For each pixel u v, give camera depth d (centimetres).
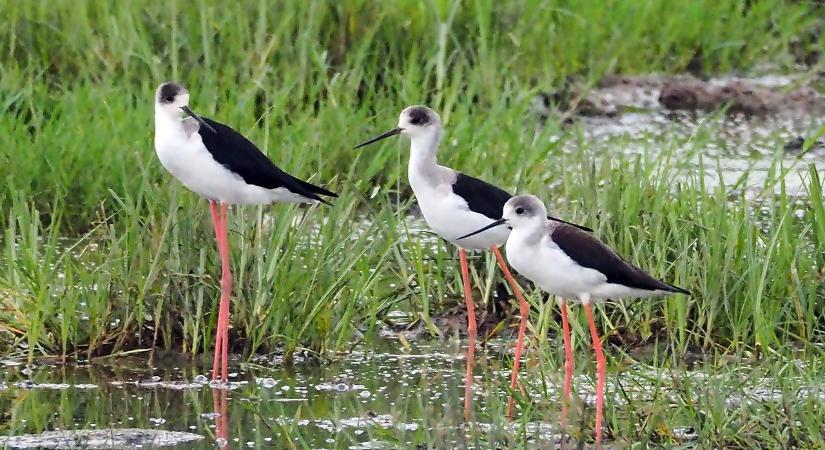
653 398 974
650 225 1253
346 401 1058
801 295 1184
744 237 1233
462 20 1992
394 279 1338
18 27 1867
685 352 1164
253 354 1166
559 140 1577
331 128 1631
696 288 1206
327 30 1942
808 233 1398
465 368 1158
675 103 2038
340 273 1207
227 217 1213
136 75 1805
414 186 1175
